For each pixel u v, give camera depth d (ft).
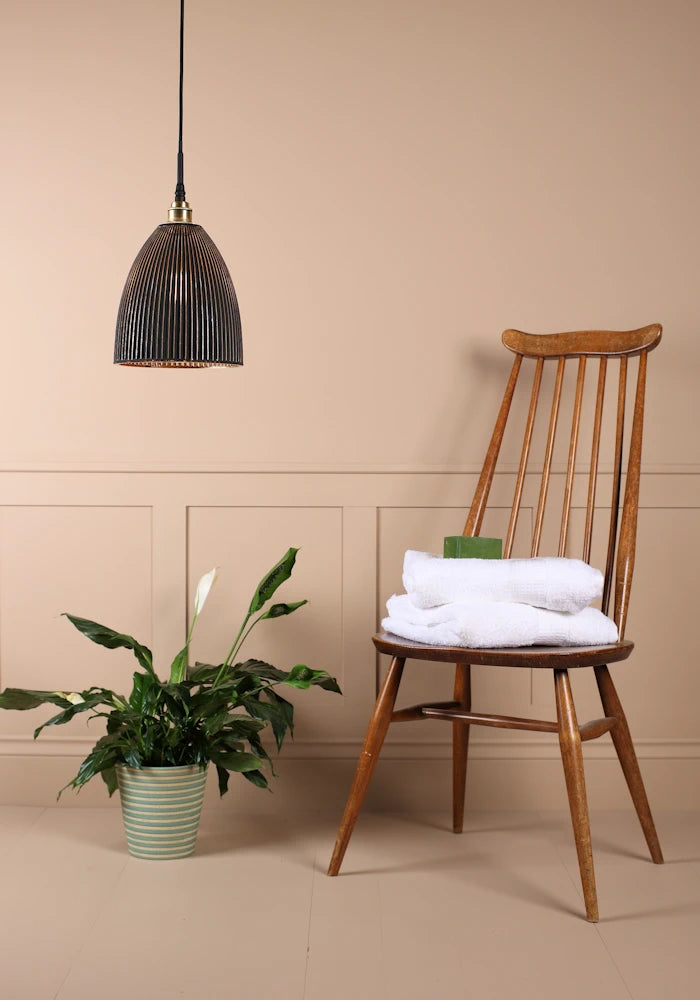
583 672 7.59
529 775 7.54
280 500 7.55
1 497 7.55
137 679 6.52
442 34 7.57
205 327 5.53
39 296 7.56
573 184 7.57
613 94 7.56
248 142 7.56
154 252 5.63
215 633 7.57
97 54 7.57
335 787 7.55
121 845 6.66
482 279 7.57
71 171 7.56
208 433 7.55
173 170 7.57
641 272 7.57
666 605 7.57
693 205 7.55
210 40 7.55
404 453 7.57
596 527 7.60
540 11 7.57
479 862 6.37
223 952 5.06
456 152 7.57
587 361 7.59
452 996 4.63
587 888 5.49
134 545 7.56
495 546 6.40
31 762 7.55
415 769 7.54
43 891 5.86
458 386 7.58
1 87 7.57
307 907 5.63
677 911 5.61
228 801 7.52
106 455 7.56
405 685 7.58
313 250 7.56
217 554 7.56
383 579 7.57
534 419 7.20
